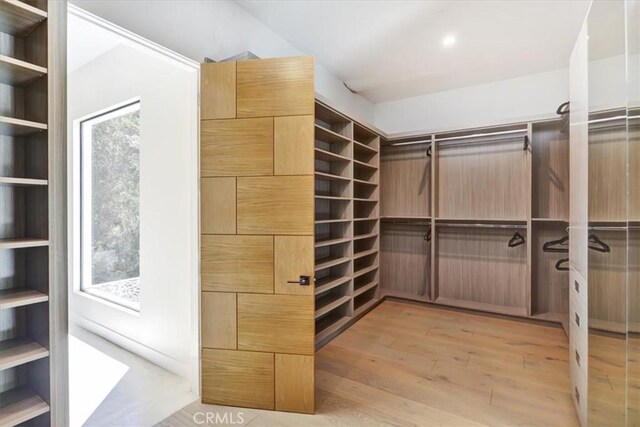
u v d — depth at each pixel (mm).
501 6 2314
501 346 2711
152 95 2441
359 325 3193
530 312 3229
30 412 1169
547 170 3359
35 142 1288
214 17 2109
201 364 1986
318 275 3078
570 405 1896
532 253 3371
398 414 1837
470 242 3799
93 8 1481
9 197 1305
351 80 3619
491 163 3650
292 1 2264
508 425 1733
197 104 2004
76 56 2973
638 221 1189
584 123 1649
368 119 4219
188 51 1935
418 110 4090
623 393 1316
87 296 3188
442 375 2248
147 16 1706
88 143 3410
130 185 2949
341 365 2396
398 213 4246
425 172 4062
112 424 1816
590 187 1533
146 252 2527
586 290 1595
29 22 1231
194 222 2045
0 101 1279
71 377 2305
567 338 2863
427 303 3768
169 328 2375
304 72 1854
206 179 1948
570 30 2613
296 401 1863
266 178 1887
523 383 2137
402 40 2789
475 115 3744
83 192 3410
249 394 1917
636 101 1186
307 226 1848
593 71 1522
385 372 2295
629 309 1233
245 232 1910
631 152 1210
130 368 2430
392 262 4297
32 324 1292
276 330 1883
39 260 1269
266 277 1892
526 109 3467
